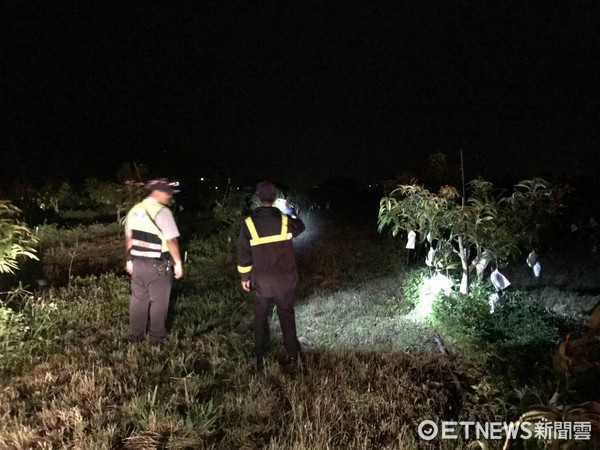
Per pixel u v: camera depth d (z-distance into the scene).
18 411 4.43
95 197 19.91
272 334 6.50
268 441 4.16
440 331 6.37
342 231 14.52
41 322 6.46
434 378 5.32
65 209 20.42
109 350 5.81
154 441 4.07
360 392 4.86
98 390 4.77
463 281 7.41
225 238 12.80
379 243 12.41
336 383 5.04
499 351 5.62
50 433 4.07
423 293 7.63
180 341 6.11
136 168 18.09
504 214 7.09
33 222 16.19
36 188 20.19
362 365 5.39
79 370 5.18
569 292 7.85
